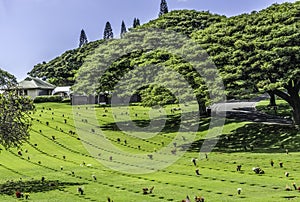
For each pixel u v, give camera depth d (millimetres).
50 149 39438
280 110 50562
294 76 34188
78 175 26797
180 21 57094
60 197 20703
